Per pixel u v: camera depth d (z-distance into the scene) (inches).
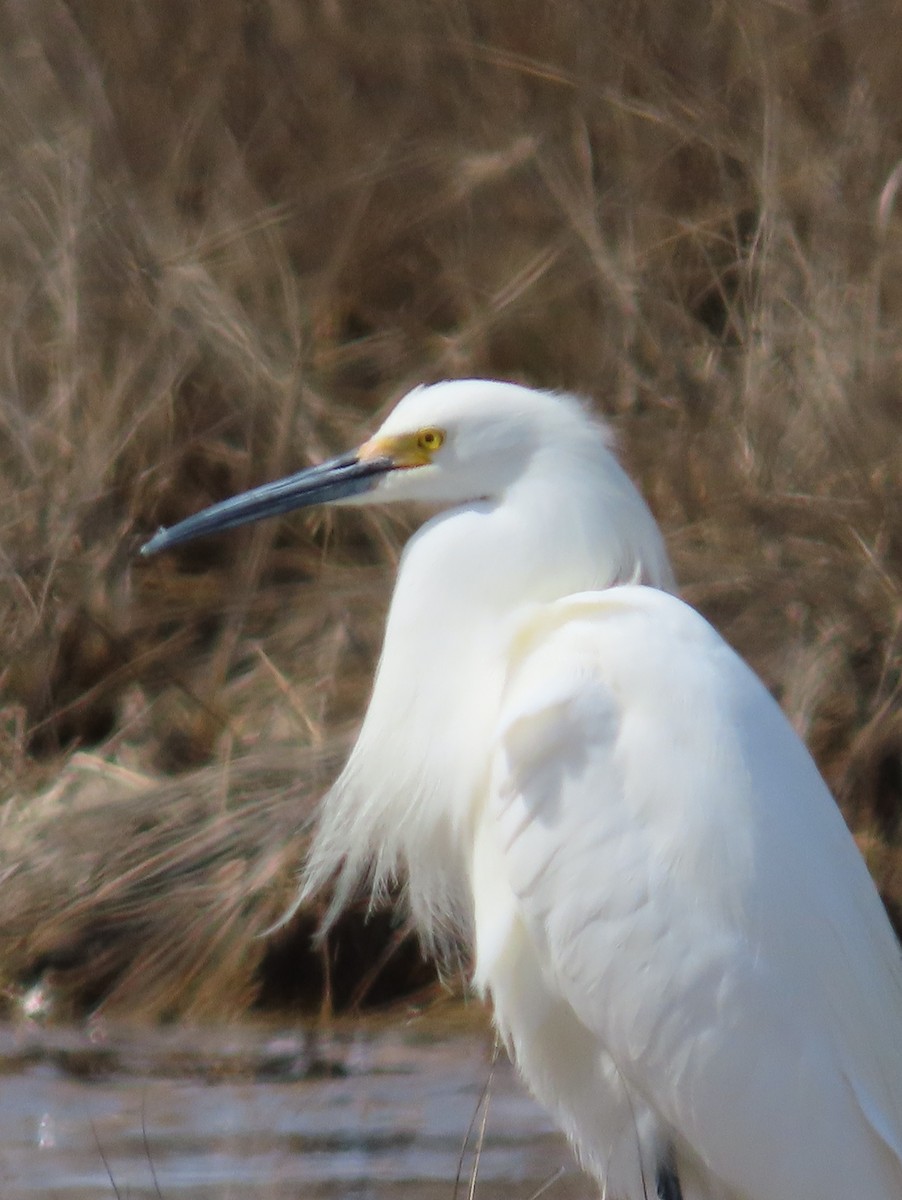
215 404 505.7
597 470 283.6
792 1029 258.5
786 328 469.7
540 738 266.8
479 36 557.0
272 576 496.1
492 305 519.5
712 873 260.1
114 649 472.4
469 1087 366.0
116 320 502.6
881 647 438.6
